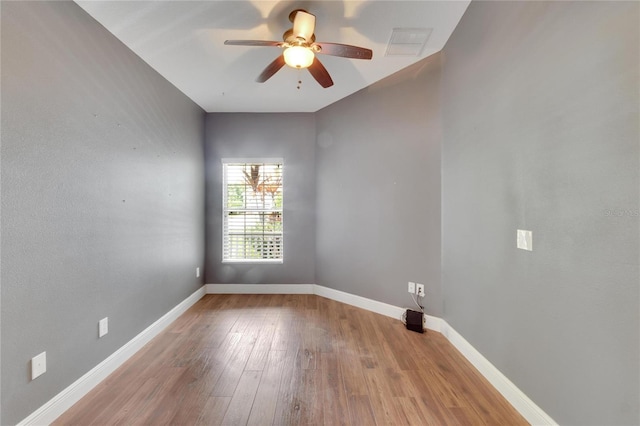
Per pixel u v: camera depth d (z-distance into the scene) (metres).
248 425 1.63
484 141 2.07
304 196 4.20
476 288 2.19
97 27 2.09
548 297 1.50
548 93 1.48
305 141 4.20
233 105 3.93
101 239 2.11
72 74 1.86
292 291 4.20
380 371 2.15
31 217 1.59
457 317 2.49
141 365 2.26
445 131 2.69
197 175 3.89
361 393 1.90
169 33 2.29
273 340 2.68
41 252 1.65
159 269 2.91
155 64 2.76
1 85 1.45
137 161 2.56
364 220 3.53
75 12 1.89
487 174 2.04
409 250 3.08
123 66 2.38
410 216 3.07
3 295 1.46
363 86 3.45
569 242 1.37
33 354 1.59
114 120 2.26
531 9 1.59
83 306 1.94
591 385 1.26
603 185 1.20
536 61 1.56
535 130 1.58
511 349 1.79
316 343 2.61
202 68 2.87
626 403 1.12
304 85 3.36
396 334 2.79
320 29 2.35
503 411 1.73
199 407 1.77
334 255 3.90
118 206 2.30
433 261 2.88
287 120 4.20
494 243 1.96
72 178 1.86
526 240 1.65
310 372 2.14
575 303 1.34
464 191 2.36
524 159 1.66
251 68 2.90
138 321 2.55
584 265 1.29
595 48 1.22
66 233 1.81
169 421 1.66
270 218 4.28
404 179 3.12
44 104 1.67
